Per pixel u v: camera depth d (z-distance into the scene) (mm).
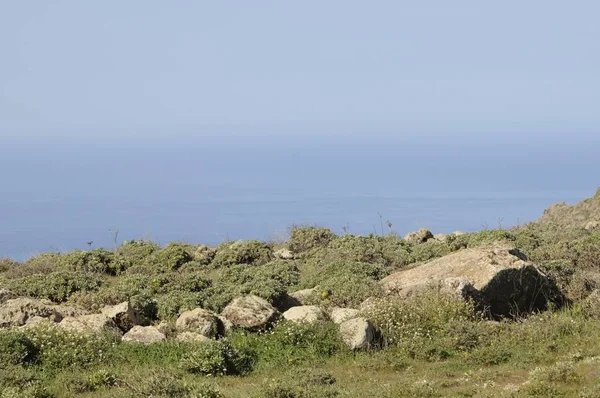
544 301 20266
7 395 13938
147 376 14844
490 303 19625
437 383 14562
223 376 15742
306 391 13930
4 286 23375
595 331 17312
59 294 23094
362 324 17266
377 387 14312
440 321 18000
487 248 21438
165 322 19094
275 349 17031
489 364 15938
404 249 29594
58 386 14906
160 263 29141
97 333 17594
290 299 21719
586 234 30812
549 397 13133
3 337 16312
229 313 18500
